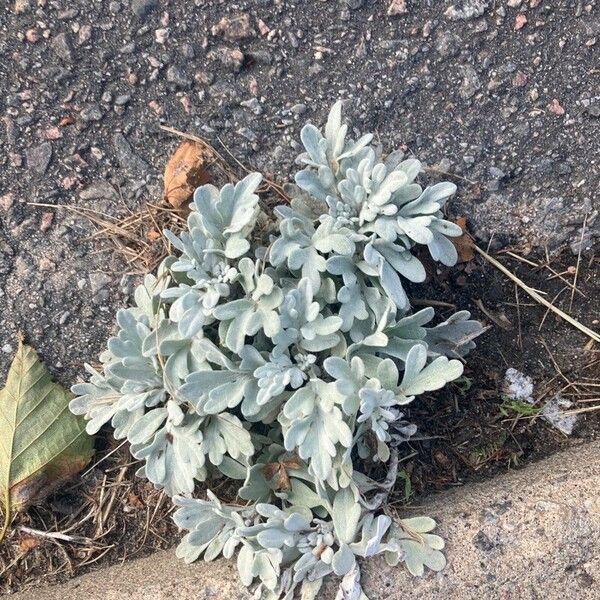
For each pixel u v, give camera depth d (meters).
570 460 0.38
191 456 0.36
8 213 0.42
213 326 0.38
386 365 0.34
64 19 0.40
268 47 0.41
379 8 0.40
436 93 0.41
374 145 0.41
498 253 0.42
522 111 0.41
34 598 0.39
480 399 0.41
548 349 0.41
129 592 0.37
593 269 0.42
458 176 0.41
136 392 0.38
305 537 0.35
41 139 0.41
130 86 0.41
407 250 0.36
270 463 0.37
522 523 0.36
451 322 0.37
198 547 0.38
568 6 0.40
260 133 0.41
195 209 0.37
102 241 0.42
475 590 0.35
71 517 0.42
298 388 0.37
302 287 0.34
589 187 0.41
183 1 0.40
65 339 0.42
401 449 0.40
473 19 0.40
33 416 0.41
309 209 0.38
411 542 0.36
